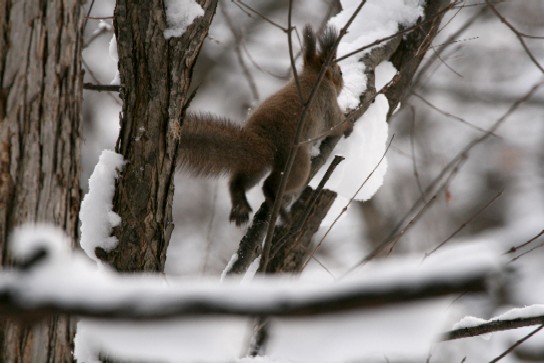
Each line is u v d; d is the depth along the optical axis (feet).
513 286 5.46
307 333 6.19
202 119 31.89
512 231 66.64
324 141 35.78
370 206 66.08
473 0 68.44
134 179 22.26
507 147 74.08
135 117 22.17
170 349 6.27
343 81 36.96
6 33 14.73
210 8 22.63
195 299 5.68
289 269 32.55
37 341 15.19
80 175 16.51
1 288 5.66
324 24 40.86
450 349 29.86
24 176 14.98
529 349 27.99
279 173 33.42
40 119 15.20
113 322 5.90
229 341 6.32
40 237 6.32
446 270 5.33
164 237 22.95
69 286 5.75
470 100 73.92
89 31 60.29
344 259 63.16
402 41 38.32
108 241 22.31
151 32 21.80
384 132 35.29
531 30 75.20
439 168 71.05
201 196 62.34
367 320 5.89
